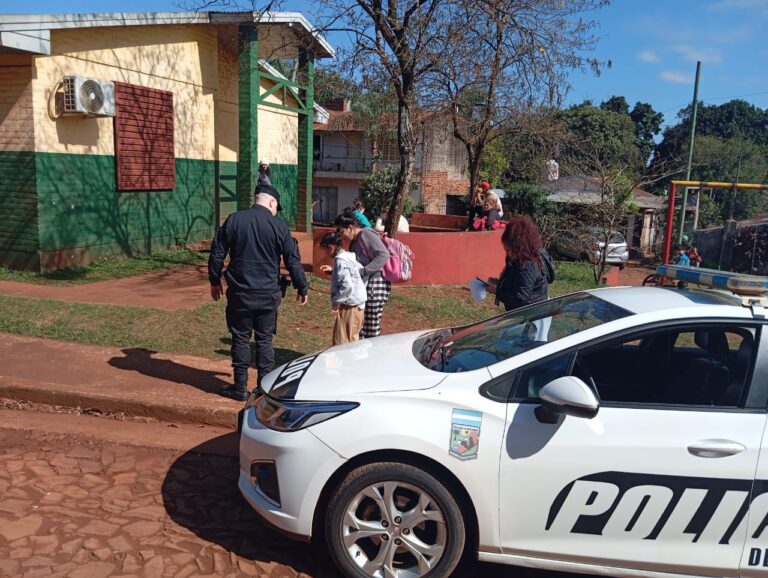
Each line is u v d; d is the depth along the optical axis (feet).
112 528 12.30
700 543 10.04
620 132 135.64
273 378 12.70
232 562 11.44
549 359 10.90
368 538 10.82
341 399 10.88
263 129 55.93
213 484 14.32
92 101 34.76
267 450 11.00
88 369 20.03
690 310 10.99
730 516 9.94
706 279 12.06
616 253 81.05
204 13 42.22
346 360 12.67
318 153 124.57
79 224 36.50
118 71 38.42
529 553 10.41
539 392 10.21
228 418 17.26
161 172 42.88
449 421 10.39
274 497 10.97
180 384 19.20
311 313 29.48
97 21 34.58
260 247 17.26
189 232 47.24
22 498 13.20
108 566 11.06
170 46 42.98
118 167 38.88
